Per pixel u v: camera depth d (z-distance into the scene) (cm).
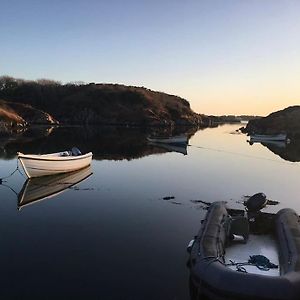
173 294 1132
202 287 1021
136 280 1209
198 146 5628
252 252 1335
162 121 12438
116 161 3728
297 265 1052
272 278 960
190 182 2753
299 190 2609
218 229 1315
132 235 1596
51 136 6600
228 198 2297
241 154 4666
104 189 2434
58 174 2864
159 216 1872
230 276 984
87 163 3244
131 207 2022
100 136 7006
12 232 1603
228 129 11919
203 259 1087
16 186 2459
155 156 4228
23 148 4559
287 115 10369
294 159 4300
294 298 923
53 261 1328
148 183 2666
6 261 1320
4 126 7881
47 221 1756
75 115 12581
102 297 1107
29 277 1210
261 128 9825
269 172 3322
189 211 1972
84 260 1343
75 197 2212
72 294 1118
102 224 1731
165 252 1427
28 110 11025
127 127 10931
